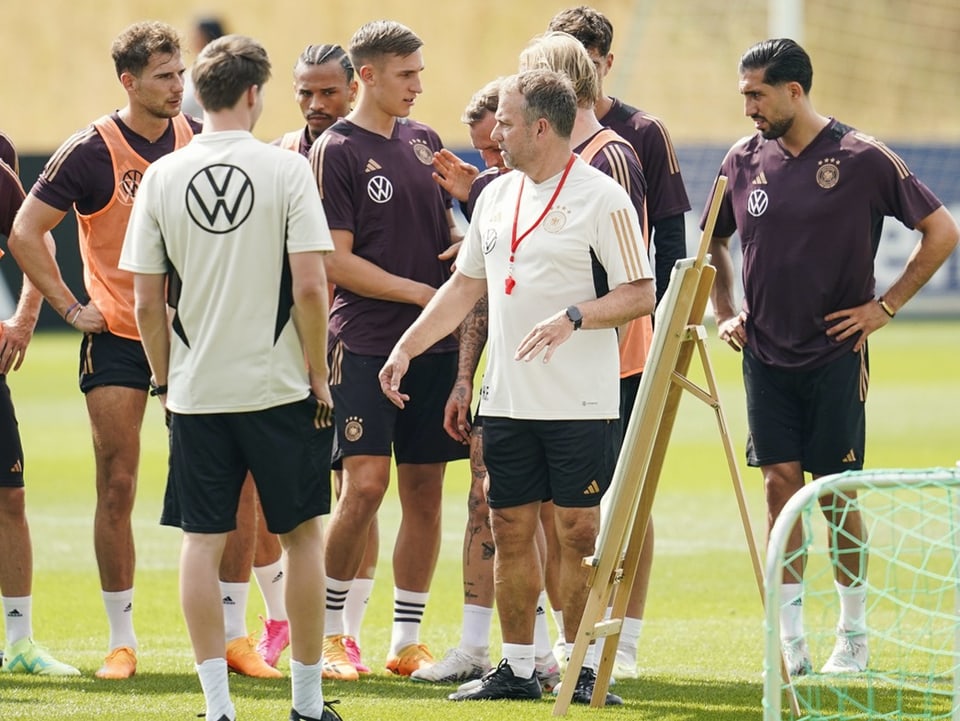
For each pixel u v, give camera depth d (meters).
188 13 126.94
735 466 17.94
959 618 15.36
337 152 21.56
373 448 21.08
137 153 21.17
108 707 18.28
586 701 18.86
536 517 18.73
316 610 16.67
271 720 17.56
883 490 15.78
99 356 20.88
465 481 42.12
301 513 16.61
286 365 16.44
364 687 19.98
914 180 21.66
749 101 21.56
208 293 16.28
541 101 17.61
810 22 127.75
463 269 18.97
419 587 21.48
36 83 124.25
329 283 21.83
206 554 16.50
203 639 16.36
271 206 16.17
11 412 21.12
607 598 17.89
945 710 18.86
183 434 16.55
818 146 21.70
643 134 21.75
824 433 22.02
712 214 17.23
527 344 16.86
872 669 21.38
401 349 18.78
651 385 17.53
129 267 16.58
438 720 17.62
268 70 16.64
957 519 16.91
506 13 127.44
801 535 21.59
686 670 21.36
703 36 124.00
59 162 20.81
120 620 20.80
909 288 21.73
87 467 43.25
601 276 17.88
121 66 20.64
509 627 18.91
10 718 17.64
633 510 18.27
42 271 20.77
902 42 126.12
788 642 20.31
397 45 21.44
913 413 52.31
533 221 17.95
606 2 128.38
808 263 21.62
